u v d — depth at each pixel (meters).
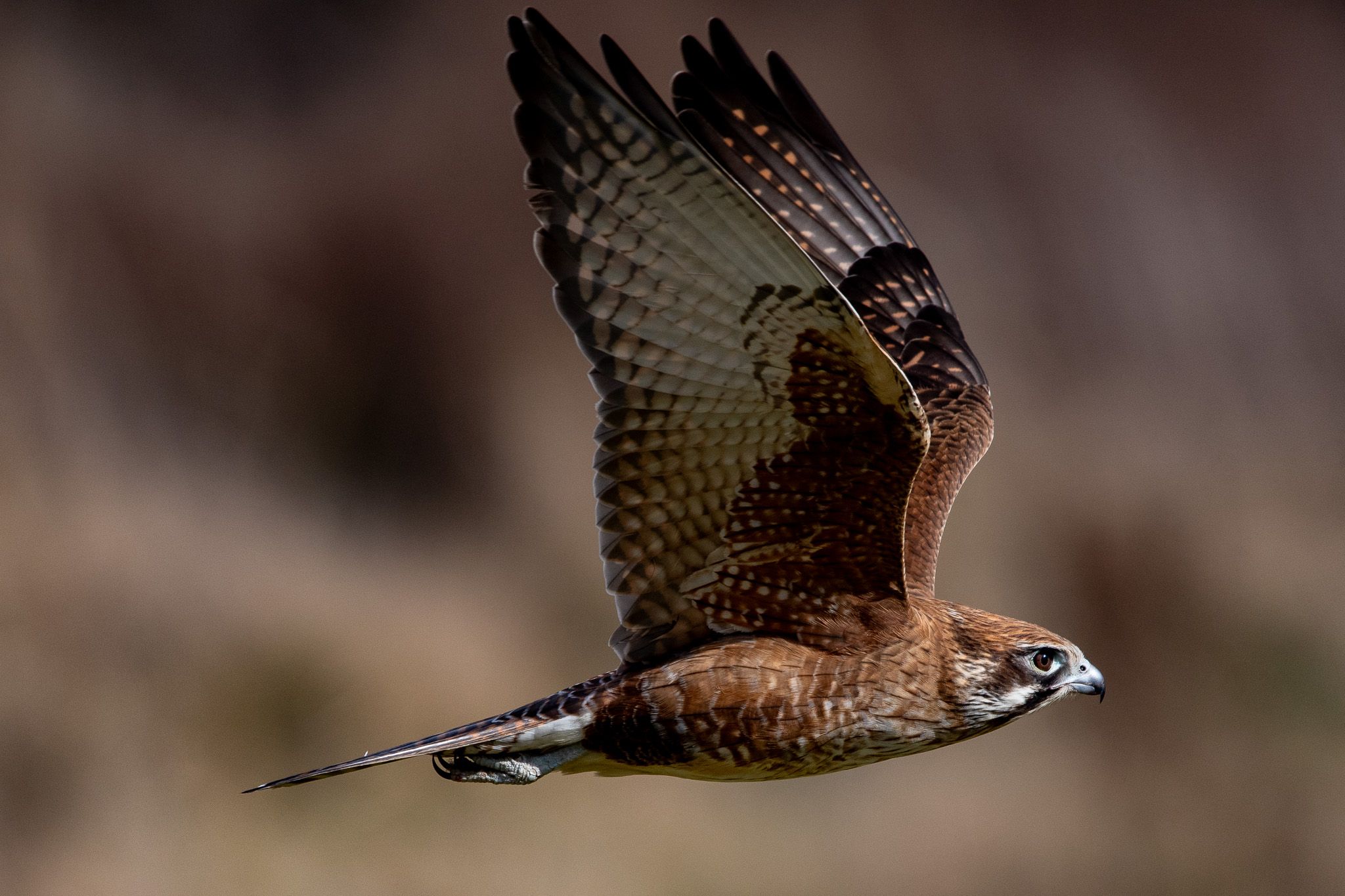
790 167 7.16
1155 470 23.14
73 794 13.58
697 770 6.02
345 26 23.14
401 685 15.48
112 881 12.87
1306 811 16.75
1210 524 21.64
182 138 21.38
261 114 22.16
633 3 24.00
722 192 5.07
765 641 5.94
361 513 19.52
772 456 5.62
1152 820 16.66
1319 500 23.61
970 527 19.64
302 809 13.66
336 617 16.31
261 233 21.06
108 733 14.05
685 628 5.99
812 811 15.45
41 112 20.05
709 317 5.37
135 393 19.05
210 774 13.96
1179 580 20.03
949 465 6.96
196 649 15.24
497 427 20.62
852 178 7.30
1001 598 19.17
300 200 21.61
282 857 13.21
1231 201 27.94
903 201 24.89
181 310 20.12
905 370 7.20
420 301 21.28
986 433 7.12
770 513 5.75
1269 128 28.73
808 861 14.83
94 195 20.02
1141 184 26.94
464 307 21.44
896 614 5.96
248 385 19.86
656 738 5.91
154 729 14.23
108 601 15.62
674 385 5.51
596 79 5.05
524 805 13.91
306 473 19.67
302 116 22.41
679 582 5.92
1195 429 24.59
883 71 25.73
